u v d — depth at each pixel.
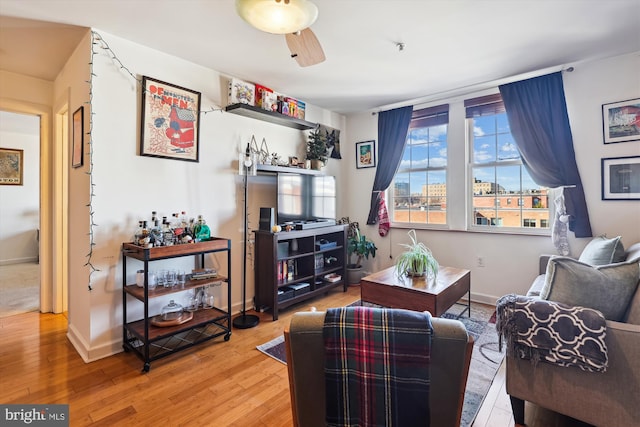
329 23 2.24
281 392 1.93
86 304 2.36
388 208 4.36
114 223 2.40
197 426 1.64
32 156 5.89
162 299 2.71
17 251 5.74
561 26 2.29
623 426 1.35
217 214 3.09
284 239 3.26
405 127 4.05
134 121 2.51
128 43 2.47
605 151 2.83
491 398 1.87
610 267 1.51
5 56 2.69
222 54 2.71
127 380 2.04
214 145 3.05
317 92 3.69
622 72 2.75
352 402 0.97
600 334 1.35
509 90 3.24
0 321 3.05
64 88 2.87
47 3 1.98
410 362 0.93
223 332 2.62
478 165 3.62
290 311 3.34
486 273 3.53
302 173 3.65
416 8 2.06
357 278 4.37
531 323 1.48
